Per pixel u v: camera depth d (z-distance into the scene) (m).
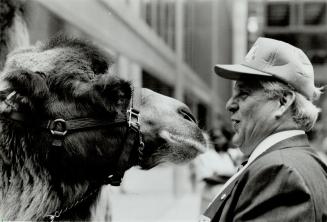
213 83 34.41
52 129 2.29
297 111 2.21
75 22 5.43
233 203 2.07
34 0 3.83
